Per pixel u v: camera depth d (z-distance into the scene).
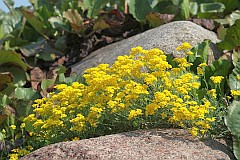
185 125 3.85
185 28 5.68
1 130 5.05
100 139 3.70
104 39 7.31
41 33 7.40
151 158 3.40
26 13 7.25
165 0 7.04
